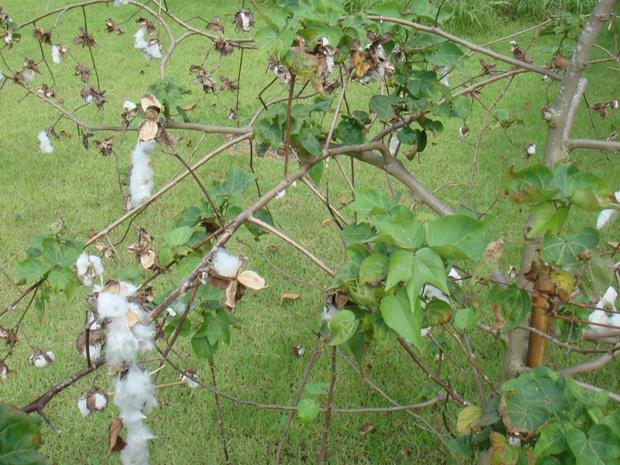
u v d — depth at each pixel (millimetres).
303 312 3500
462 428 1377
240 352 3232
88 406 1456
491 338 3279
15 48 7492
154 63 7055
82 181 4820
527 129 5441
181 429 2824
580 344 3207
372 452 2703
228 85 2631
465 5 8070
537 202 1264
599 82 6246
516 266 3672
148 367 3098
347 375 3047
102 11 8898
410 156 2029
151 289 1563
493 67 2637
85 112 5887
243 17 1978
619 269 1612
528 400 1295
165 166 4957
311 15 1604
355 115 2008
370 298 1267
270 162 5059
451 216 1229
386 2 1884
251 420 2824
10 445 1130
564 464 1239
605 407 1270
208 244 1897
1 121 5762
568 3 8109
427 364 3092
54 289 1834
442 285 1133
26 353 3205
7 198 4562
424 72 1942
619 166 4691
